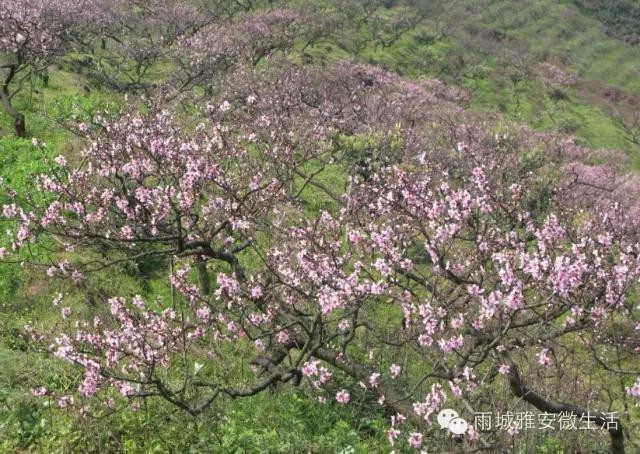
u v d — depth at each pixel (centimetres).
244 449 798
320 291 852
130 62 4906
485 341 876
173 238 986
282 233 1238
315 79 4328
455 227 870
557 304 822
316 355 1002
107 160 1027
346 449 806
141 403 867
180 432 827
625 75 12500
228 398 955
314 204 2084
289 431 870
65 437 777
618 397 1201
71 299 1293
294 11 7738
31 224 998
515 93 9562
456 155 2212
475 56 10419
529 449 905
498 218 1084
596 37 13612
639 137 9144
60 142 2319
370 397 1039
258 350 1131
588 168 3853
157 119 1251
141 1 6144
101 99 3164
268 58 5162
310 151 1797
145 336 840
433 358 1050
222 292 940
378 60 8512
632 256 930
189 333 1000
